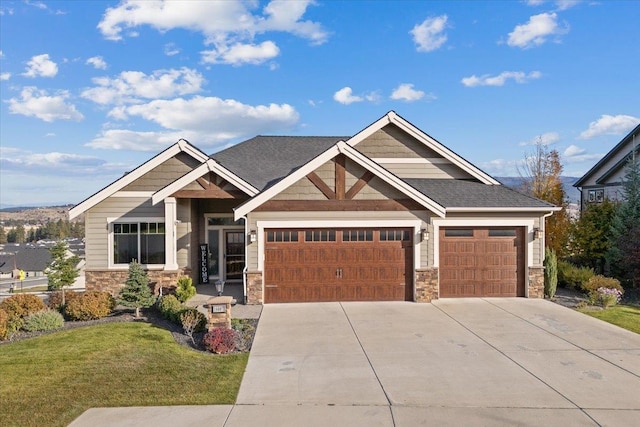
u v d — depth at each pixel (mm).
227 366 8391
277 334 10609
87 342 9758
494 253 15078
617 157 27938
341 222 14109
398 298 14414
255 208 13852
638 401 6934
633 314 12812
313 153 20281
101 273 16312
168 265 15586
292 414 6418
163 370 8117
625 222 18531
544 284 15133
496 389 7355
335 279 14258
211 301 10422
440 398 6992
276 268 14102
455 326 11344
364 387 7418
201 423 6117
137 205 16500
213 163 14750
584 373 8125
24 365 8328
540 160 31984
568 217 22516
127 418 6254
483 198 15344
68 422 6125
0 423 6062
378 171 13969
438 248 14758
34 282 47031
